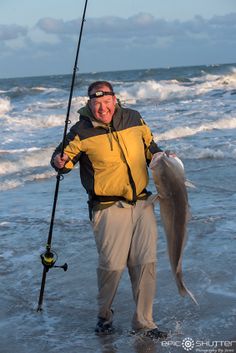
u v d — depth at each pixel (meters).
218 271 4.79
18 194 8.23
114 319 4.05
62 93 30.02
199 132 13.35
